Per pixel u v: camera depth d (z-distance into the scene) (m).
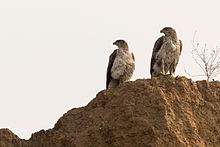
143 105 21.19
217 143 21.59
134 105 21.27
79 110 22.66
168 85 22.08
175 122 21.08
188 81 22.52
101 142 21.00
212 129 21.77
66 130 22.17
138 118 20.84
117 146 20.77
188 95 22.11
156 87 21.77
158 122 20.72
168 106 21.19
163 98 21.25
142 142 20.48
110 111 21.69
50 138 22.30
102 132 21.11
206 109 22.16
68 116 22.59
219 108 22.33
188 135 21.03
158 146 20.23
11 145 22.75
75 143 21.17
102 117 21.70
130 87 21.89
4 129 23.09
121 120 21.09
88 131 21.28
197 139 21.09
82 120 22.19
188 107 21.84
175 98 21.77
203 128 21.67
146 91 21.52
